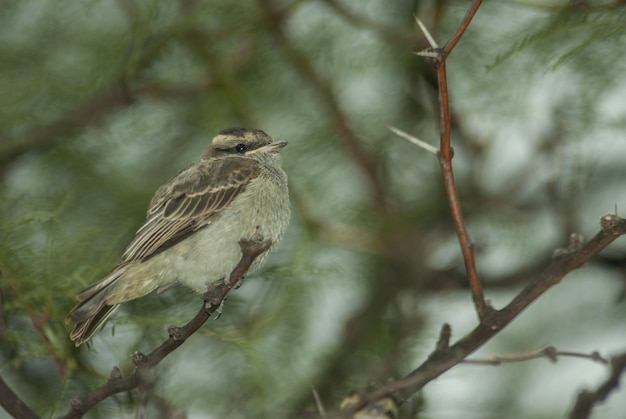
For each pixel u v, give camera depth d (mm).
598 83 12414
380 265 14125
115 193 13211
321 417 6816
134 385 7969
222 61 13695
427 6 13766
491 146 14680
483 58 13266
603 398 8391
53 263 10297
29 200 11641
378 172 14586
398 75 14742
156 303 11938
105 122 13609
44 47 13219
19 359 9977
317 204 14000
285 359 12203
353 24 13492
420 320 12992
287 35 13859
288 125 14297
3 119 12773
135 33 12680
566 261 7602
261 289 12273
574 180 14031
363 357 12711
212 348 11695
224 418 11461
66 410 11070
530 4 10734
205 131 14320
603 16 10078
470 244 7777
